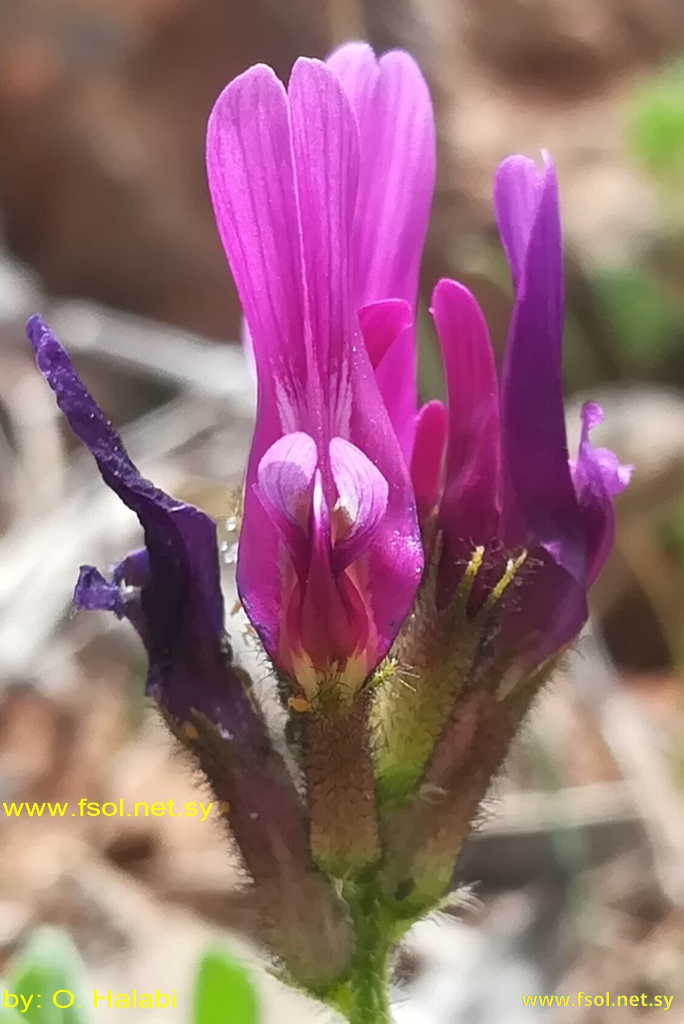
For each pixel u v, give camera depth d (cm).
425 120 6
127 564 6
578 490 6
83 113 20
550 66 29
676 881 12
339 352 5
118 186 20
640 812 13
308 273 5
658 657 17
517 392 6
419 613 6
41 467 16
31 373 17
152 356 18
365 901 6
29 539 14
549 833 12
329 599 5
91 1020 8
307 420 5
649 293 21
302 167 5
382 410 5
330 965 6
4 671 13
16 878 12
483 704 6
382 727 6
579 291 21
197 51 21
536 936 12
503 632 6
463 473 6
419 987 11
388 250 6
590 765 14
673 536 17
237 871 6
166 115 21
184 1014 10
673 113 18
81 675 15
